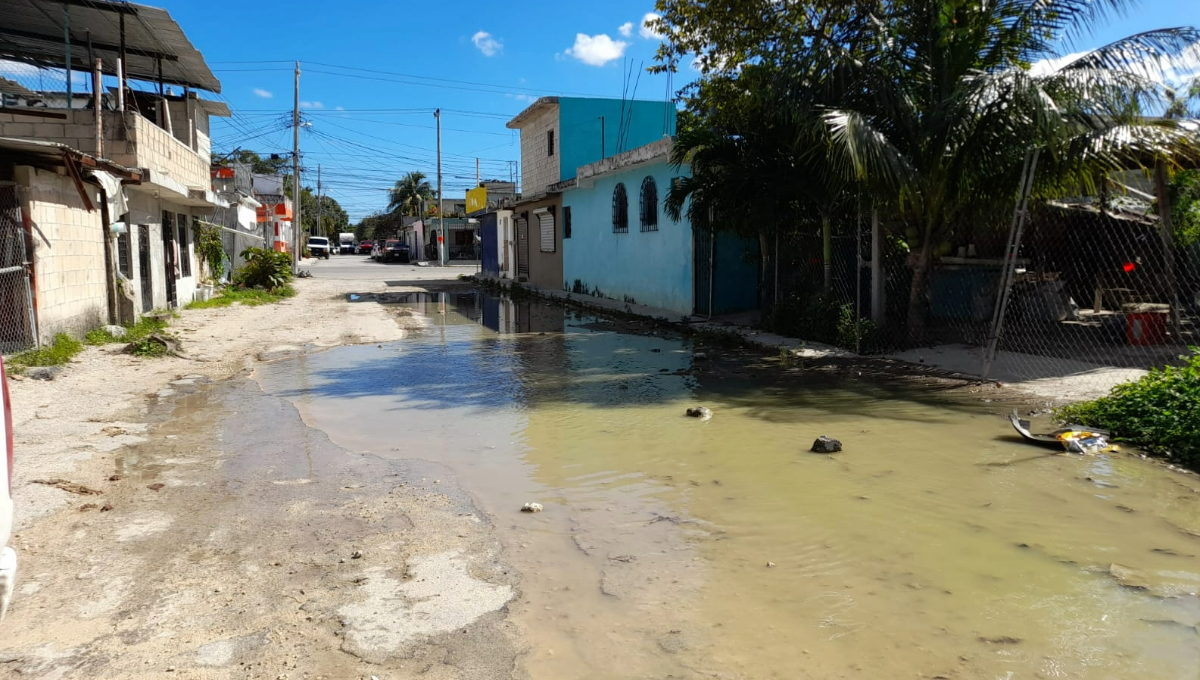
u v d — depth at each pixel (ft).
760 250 46.34
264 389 28.66
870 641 10.19
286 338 43.14
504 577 12.30
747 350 37.06
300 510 15.46
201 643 10.25
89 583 12.06
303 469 18.35
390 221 303.89
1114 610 10.88
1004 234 40.04
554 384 29.17
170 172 49.93
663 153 51.01
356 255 261.44
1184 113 28.63
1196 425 18.13
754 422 22.44
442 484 17.15
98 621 10.84
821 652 9.95
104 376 29.71
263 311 59.31
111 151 42.29
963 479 16.71
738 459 18.65
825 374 30.04
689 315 50.14
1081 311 42.52
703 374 30.78
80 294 36.32
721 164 37.65
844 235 37.55
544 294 74.59
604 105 81.82
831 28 35.91
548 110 83.76
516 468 18.35
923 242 32.73
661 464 18.42
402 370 32.73
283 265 79.00
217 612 11.13
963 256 39.42
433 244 197.26
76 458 18.86
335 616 11.00
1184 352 29.55
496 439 21.13
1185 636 10.14
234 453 19.77
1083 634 10.26
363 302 70.59
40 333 31.65
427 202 259.39
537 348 39.47
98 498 16.11
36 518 14.76
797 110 31.12
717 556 13.02
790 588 11.78
